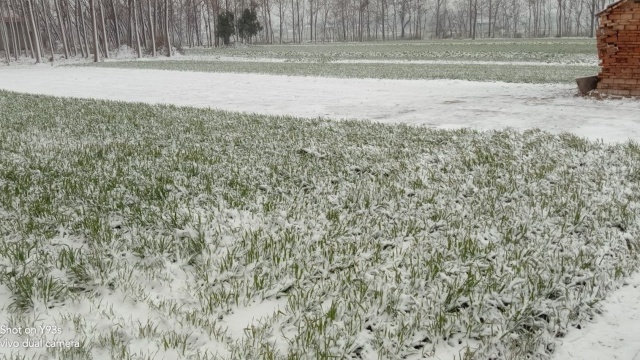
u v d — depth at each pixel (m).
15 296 4.08
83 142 10.57
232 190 6.93
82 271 4.38
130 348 3.40
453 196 6.66
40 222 5.62
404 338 3.47
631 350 3.41
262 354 3.29
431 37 116.38
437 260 4.64
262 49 75.00
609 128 11.96
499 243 5.09
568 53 45.03
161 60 54.56
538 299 3.88
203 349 3.41
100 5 59.78
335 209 6.11
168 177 7.49
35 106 17.00
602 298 4.11
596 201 6.31
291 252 4.83
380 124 12.66
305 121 13.27
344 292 4.10
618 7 16.02
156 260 4.70
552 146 9.65
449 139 10.53
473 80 25.17
